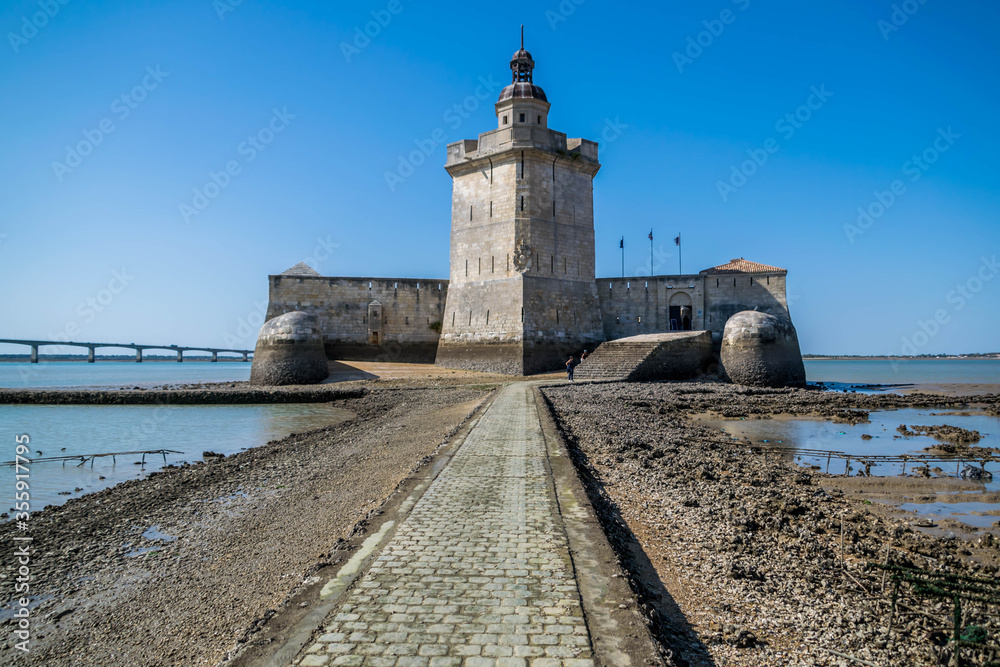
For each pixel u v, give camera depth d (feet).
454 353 154.51
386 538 24.35
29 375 316.60
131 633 22.18
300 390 121.60
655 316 166.30
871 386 173.27
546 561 21.68
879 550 29.07
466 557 22.08
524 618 17.12
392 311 170.71
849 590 23.11
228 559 29.53
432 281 172.65
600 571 20.79
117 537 34.50
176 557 30.63
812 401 106.11
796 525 32.65
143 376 289.12
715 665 17.13
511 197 146.10
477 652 15.17
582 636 16.05
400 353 169.89
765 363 130.72
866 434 73.87
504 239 146.82
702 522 31.30
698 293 163.53
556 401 89.40
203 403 117.39
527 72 152.56
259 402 118.11
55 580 28.07
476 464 39.58
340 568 21.12
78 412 107.76
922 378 250.57
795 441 67.77
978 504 40.34
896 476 49.01
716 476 43.98
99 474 55.52
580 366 139.33
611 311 169.48
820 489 42.91
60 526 37.04
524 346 139.85
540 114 149.28
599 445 54.24
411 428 69.97
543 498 30.71
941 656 17.92
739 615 20.47
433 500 30.30
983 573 26.13
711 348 145.07
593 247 160.35
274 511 38.11
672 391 113.91
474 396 101.65
